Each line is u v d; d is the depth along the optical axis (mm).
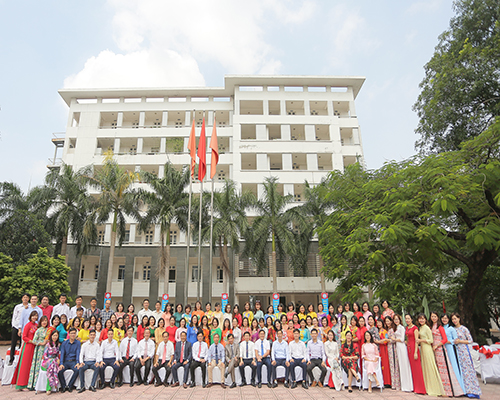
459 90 16219
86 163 37688
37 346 9281
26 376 9086
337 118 38750
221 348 9852
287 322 11719
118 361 9586
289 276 32375
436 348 8531
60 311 10867
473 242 10469
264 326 11094
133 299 34250
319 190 19672
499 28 15773
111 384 9352
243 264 33281
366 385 8930
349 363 9062
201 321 10875
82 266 34812
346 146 37875
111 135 38688
